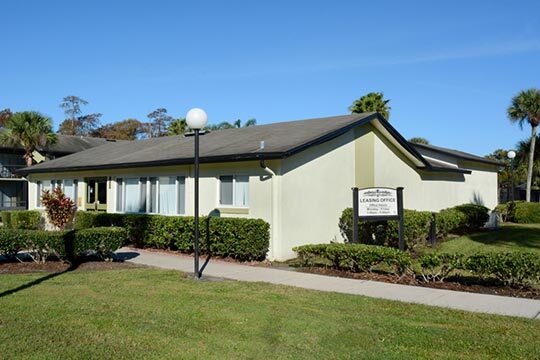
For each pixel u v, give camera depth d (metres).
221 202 14.14
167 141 20.95
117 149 22.50
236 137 16.83
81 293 8.15
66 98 67.56
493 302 7.71
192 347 5.40
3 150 38.00
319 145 14.20
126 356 5.09
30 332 5.88
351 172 15.67
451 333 5.96
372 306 7.36
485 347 5.44
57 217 16.88
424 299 7.93
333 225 14.66
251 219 12.42
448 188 23.89
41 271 10.47
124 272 10.41
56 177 21.64
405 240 14.65
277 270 11.02
